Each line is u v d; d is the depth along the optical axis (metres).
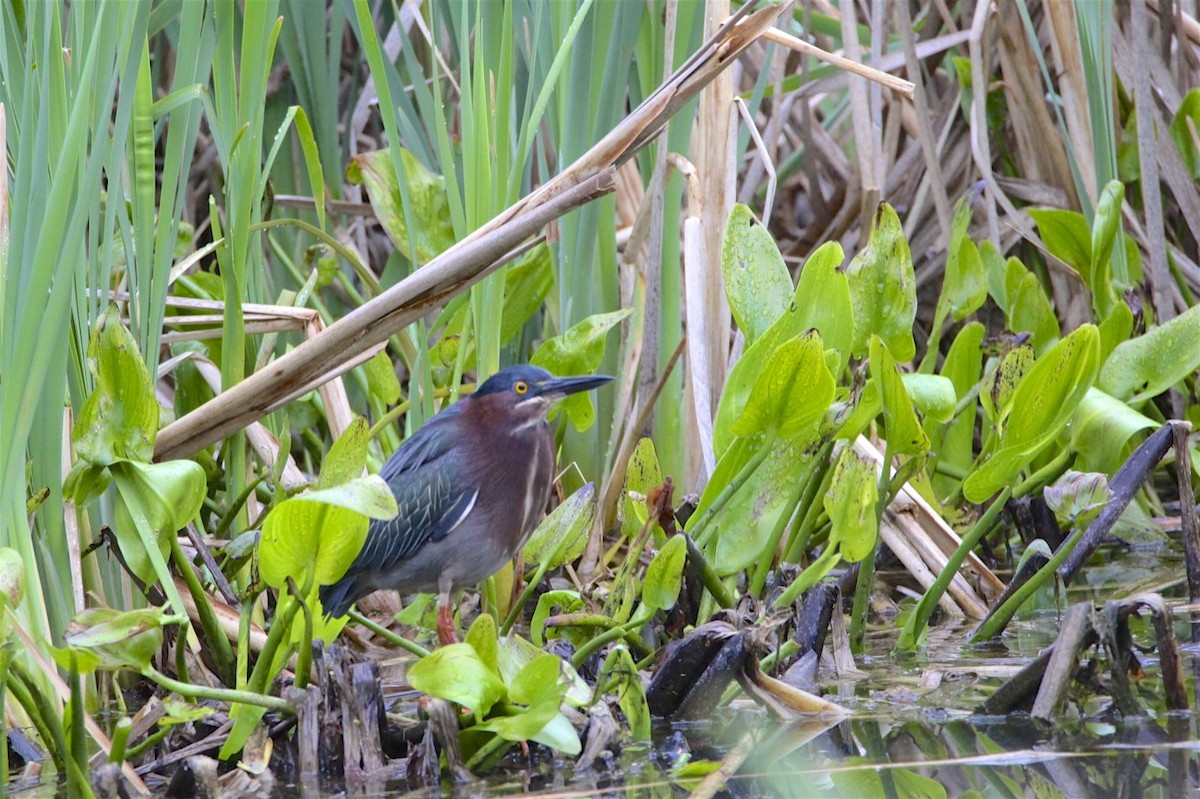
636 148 8.36
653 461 9.24
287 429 9.68
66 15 12.19
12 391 7.10
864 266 9.48
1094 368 8.30
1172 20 13.73
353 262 10.55
